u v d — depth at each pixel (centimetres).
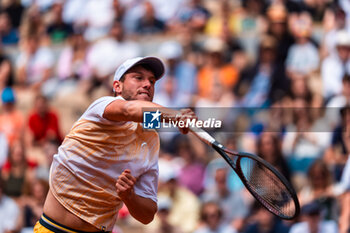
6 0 3756
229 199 2158
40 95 2761
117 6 3356
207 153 2372
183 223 2186
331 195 2042
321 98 2572
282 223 2028
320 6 2903
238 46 2848
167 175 2259
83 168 952
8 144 2703
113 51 3116
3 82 3303
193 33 3045
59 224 980
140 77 983
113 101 904
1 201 2402
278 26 2764
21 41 3634
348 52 2602
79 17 3497
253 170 934
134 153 959
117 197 980
